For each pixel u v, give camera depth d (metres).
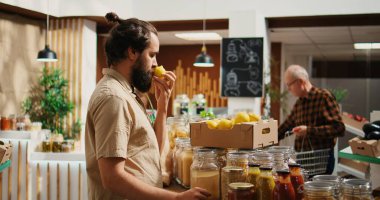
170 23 7.75
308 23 7.09
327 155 3.69
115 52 1.91
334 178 1.73
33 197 5.02
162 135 2.24
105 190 1.89
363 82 11.94
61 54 7.32
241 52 6.55
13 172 4.93
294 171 1.71
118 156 1.74
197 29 7.67
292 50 11.39
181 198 1.72
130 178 1.75
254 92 6.52
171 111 10.46
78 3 6.83
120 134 1.76
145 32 1.92
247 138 2.01
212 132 2.08
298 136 4.09
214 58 10.23
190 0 7.29
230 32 6.62
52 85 6.95
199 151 1.97
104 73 1.95
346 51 11.29
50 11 6.71
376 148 2.95
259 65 6.48
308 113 4.06
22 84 6.80
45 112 6.91
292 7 6.80
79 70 7.28
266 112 6.97
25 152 4.94
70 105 6.92
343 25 6.89
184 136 2.65
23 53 6.80
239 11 6.59
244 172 1.84
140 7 7.51
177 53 10.44
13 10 6.32
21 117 5.46
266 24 7.15
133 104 1.87
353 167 5.04
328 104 3.93
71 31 7.26
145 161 1.89
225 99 10.16
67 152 5.10
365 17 6.79
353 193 1.55
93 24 7.49
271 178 1.71
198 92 10.31
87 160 1.93
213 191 1.92
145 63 1.93
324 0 6.66
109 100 1.79
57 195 5.04
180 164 2.24
